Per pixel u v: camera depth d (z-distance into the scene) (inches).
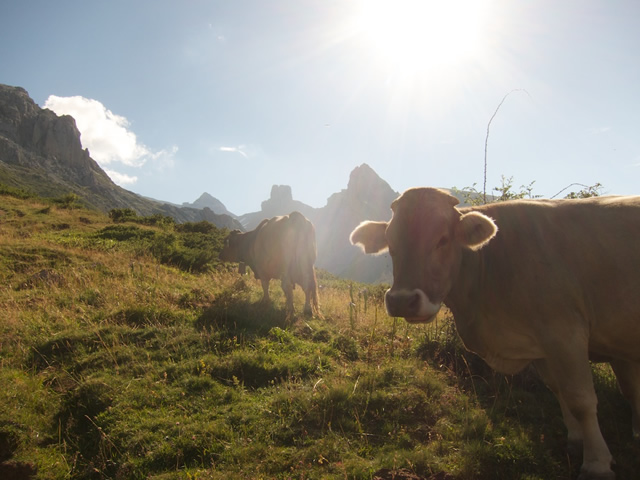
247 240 484.1
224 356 264.7
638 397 180.7
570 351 146.2
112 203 7258.9
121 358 265.6
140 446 186.7
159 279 443.2
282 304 410.0
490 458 166.1
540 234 158.7
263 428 192.9
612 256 151.0
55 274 428.5
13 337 298.8
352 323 327.6
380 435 187.9
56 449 197.2
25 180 5856.3
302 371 251.8
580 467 158.1
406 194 164.4
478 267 168.4
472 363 257.1
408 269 152.5
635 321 149.6
